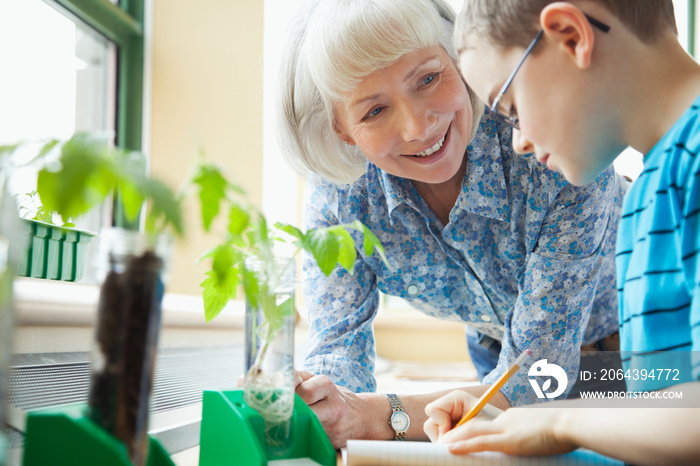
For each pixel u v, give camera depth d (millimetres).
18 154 542
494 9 844
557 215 1254
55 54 2393
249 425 760
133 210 508
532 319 1264
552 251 1262
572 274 1258
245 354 812
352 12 1091
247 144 3076
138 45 2920
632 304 791
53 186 472
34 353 1081
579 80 801
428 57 1113
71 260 1388
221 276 689
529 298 1271
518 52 837
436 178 1222
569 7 773
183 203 554
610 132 819
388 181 1335
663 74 790
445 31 1163
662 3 801
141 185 460
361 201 1396
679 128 756
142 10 2959
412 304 1565
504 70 864
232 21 3078
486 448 744
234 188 591
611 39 786
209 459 781
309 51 1148
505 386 1220
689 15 4074
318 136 1322
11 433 692
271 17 3100
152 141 2982
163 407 1092
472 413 936
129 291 582
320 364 1290
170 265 606
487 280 1399
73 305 1221
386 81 1112
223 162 3053
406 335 4504
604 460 726
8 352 525
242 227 639
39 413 583
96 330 587
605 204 1254
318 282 1399
